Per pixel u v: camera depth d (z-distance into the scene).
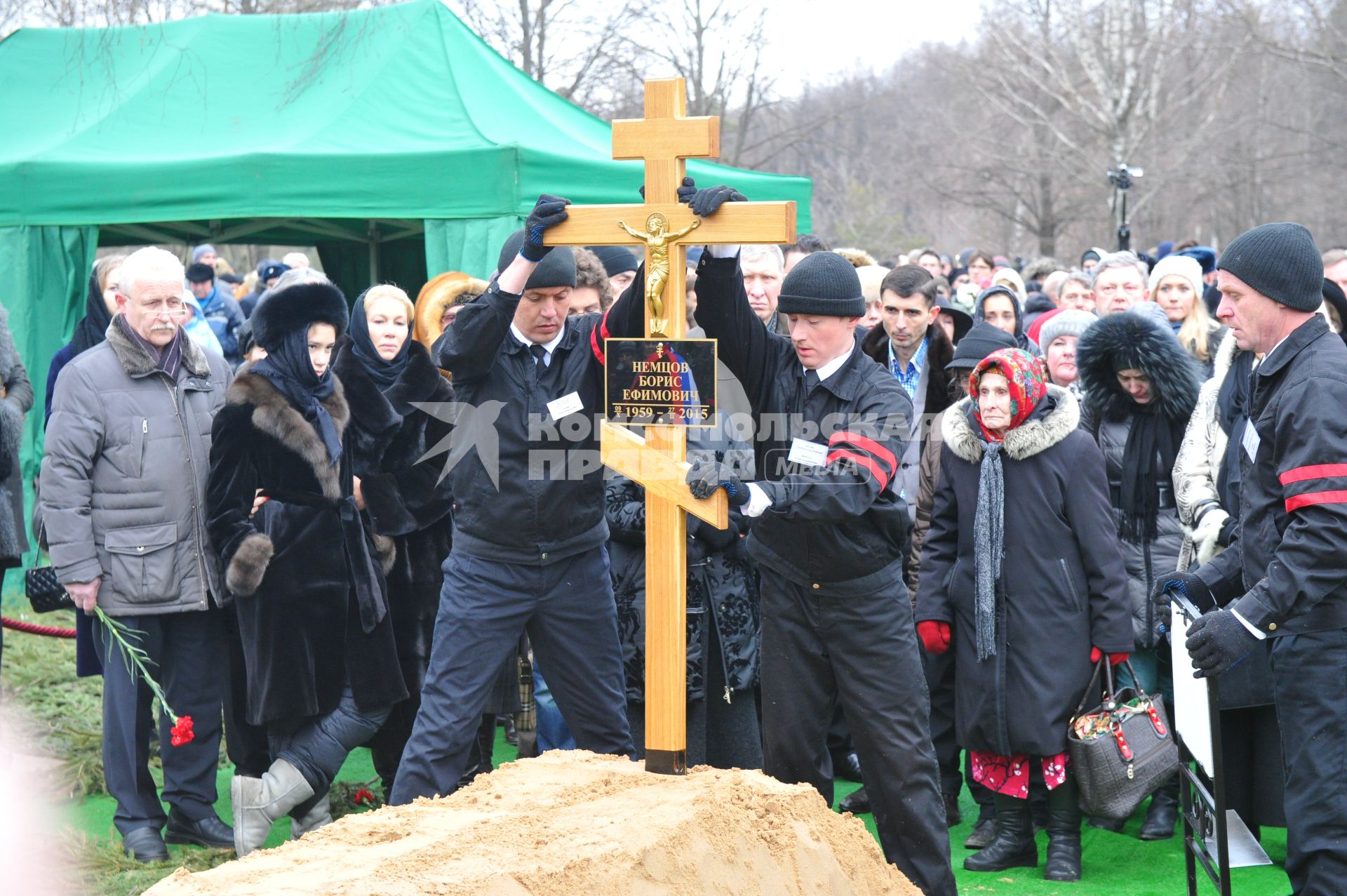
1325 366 3.32
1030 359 4.35
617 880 2.21
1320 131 28.72
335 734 4.36
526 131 7.34
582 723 3.86
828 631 3.53
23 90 8.55
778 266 5.11
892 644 3.52
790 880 2.56
